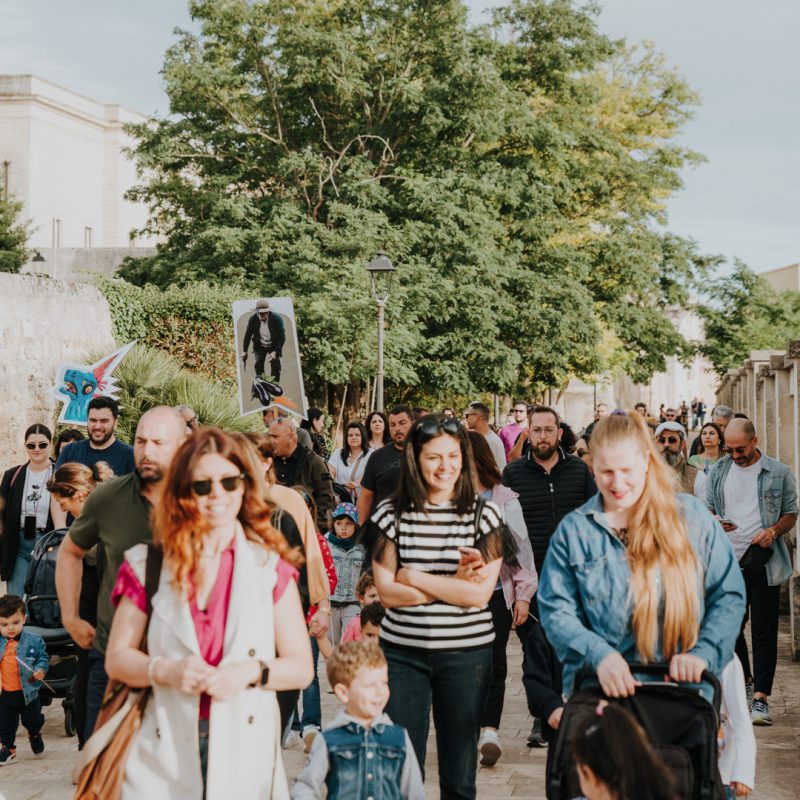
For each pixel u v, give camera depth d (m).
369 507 9.62
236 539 4.16
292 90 37.75
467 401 38.72
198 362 28.28
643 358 44.56
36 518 11.00
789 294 47.22
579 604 4.46
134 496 5.62
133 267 39.47
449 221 35.22
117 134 75.56
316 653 8.21
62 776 7.91
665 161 44.00
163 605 4.06
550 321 37.47
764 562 9.24
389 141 38.03
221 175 38.34
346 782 4.91
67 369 15.27
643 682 4.29
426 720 5.60
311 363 34.19
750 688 9.46
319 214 37.75
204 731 4.07
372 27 38.25
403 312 34.84
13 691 8.27
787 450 14.02
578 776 4.02
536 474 8.94
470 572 5.37
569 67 39.81
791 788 7.26
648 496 4.37
